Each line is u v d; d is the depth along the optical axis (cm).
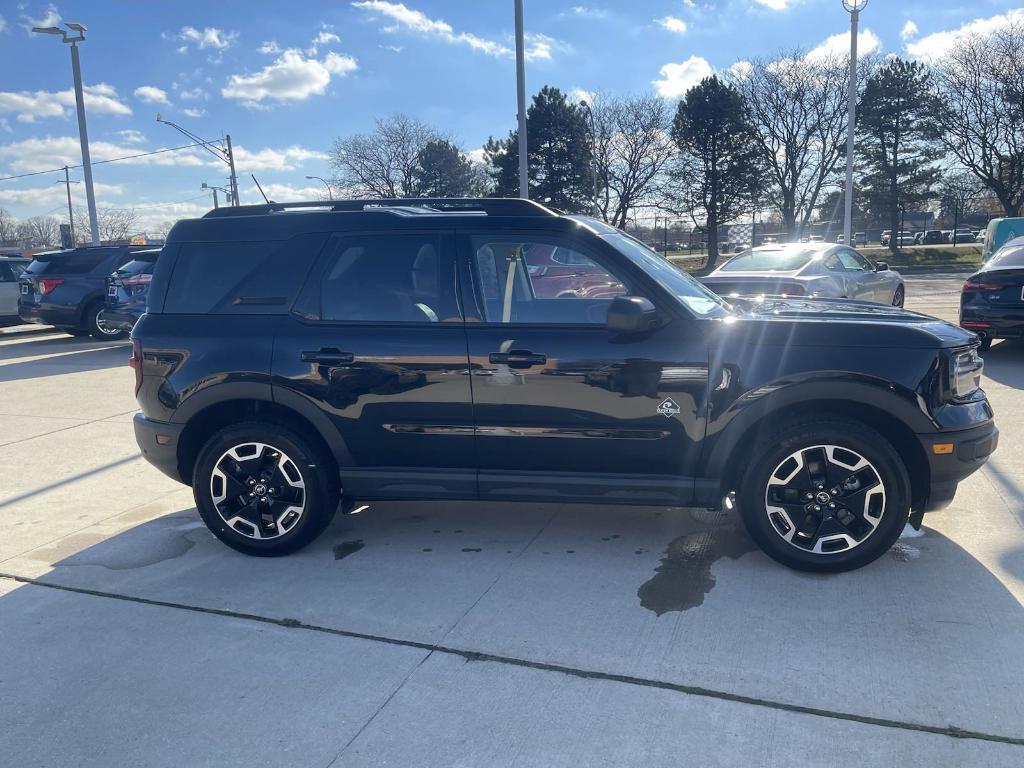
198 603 373
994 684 284
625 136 5225
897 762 246
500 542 437
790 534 378
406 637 334
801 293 965
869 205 4616
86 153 2261
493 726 271
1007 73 3847
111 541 457
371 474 410
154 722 280
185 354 418
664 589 371
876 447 360
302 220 421
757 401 369
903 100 4309
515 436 391
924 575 373
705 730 264
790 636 323
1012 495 474
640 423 379
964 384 373
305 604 369
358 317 407
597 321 391
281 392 407
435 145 5619
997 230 1702
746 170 4819
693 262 5203
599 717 274
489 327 391
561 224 400
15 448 676
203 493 424
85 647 334
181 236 435
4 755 265
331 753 260
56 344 1462
